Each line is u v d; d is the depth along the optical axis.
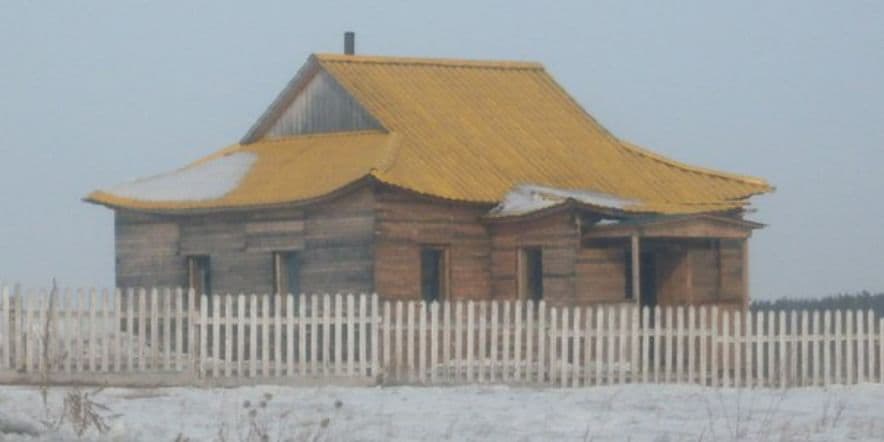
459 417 88.56
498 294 149.88
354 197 146.75
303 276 150.88
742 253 149.50
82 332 112.06
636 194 156.88
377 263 145.00
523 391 107.06
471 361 117.44
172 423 83.94
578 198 145.00
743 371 121.25
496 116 165.00
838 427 85.94
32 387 107.88
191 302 114.88
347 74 163.50
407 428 82.94
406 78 166.38
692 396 102.50
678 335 119.19
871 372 122.69
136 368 113.12
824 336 121.56
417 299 147.62
